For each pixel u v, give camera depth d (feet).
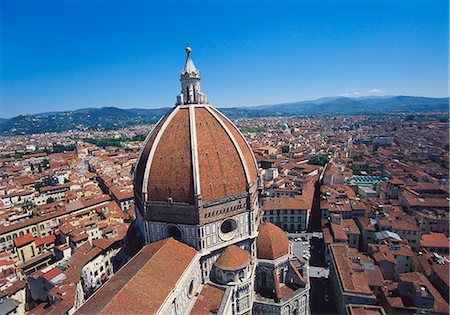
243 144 322.14
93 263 406.21
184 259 251.80
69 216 593.83
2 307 347.77
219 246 276.62
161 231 281.33
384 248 397.60
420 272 369.09
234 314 266.77
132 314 188.14
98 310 183.83
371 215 506.07
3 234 530.27
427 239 427.33
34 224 571.28
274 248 298.35
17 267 452.35
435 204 512.63
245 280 270.46
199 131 279.08
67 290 347.36
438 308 297.53
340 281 333.42
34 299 394.93
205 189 264.52
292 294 293.84
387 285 343.46
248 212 288.10
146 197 277.44
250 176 297.12
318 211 611.06
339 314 330.95
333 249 393.50
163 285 218.79
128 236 336.90
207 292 259.60
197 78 311.68
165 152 277.85
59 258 481.05
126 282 208.85
